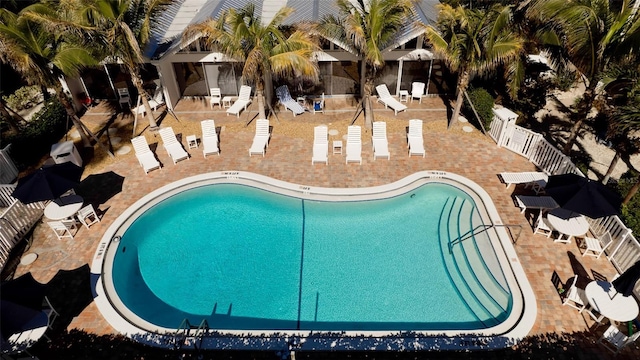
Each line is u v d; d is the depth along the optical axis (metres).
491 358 11.52
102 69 24.36
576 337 11.97
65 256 14.85
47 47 17.31
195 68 24.55
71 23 16.47
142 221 16.83
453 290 14.00
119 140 21.69
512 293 13.37
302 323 13.06
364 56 19.84
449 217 16.83
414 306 13.49
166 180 18.72
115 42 18.08
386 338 11.97
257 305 13.63
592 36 14.73
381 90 24.39
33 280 11.16
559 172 17.69
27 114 24.72
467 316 13.17
